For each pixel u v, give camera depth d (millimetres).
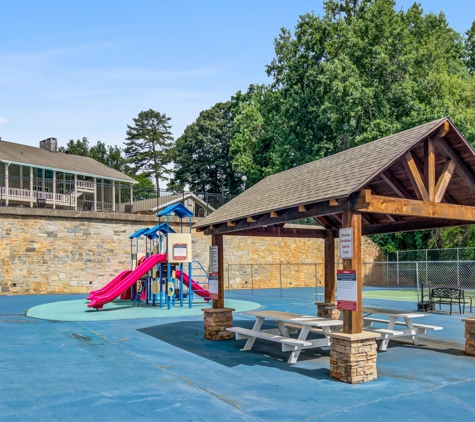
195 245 31047
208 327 12570
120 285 19406
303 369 9211
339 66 37375
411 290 33094
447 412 6613
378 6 39938
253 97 56438
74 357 10281
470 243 39062
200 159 68000
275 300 24328
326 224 15055
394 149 8945
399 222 13312
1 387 7918
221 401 7137
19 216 25188
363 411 6652
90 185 42656
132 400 7199
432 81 37781
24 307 19797
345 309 8367
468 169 9742
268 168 47688
